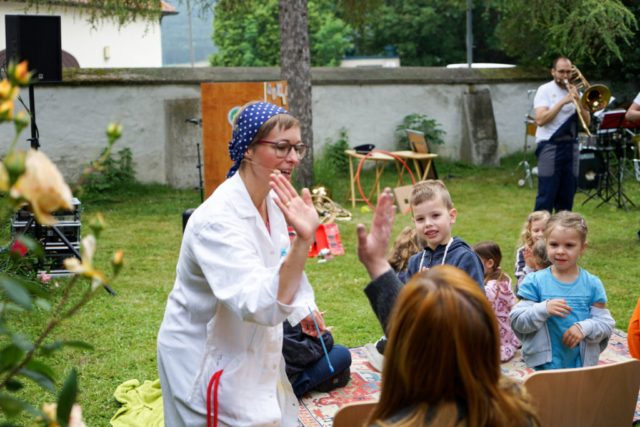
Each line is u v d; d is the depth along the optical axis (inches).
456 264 115.3
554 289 127.6
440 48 1167.6
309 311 104.0
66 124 412.5
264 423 79.1
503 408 46.5
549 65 530.9
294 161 81.5
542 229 173.5
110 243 281.9
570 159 264.8
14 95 37.4
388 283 63.1
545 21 478.6
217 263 72.7
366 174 472.1
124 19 369.7
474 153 499.2
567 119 262.1
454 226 313.4
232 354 79.8
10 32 235.0
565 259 126.0
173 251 271.4
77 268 40.1
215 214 76.2
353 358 164.7
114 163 421.1
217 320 78.7
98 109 419.5
